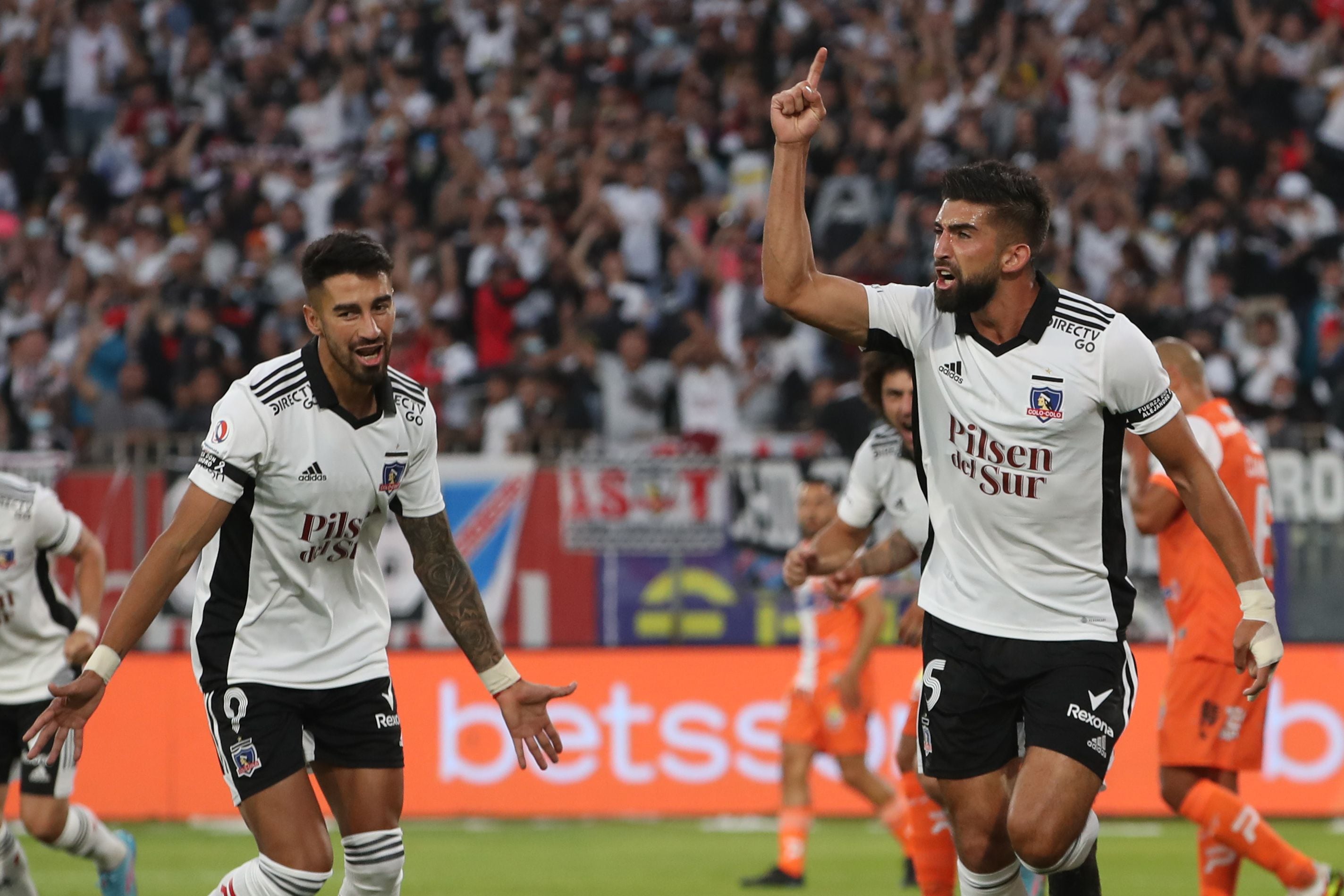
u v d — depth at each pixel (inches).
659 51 2406.5
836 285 637.3
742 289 2052.2
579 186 2209.6
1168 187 2271.2
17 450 1861.5
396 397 634.2
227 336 2007.9
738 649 1494.8
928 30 2427.4
